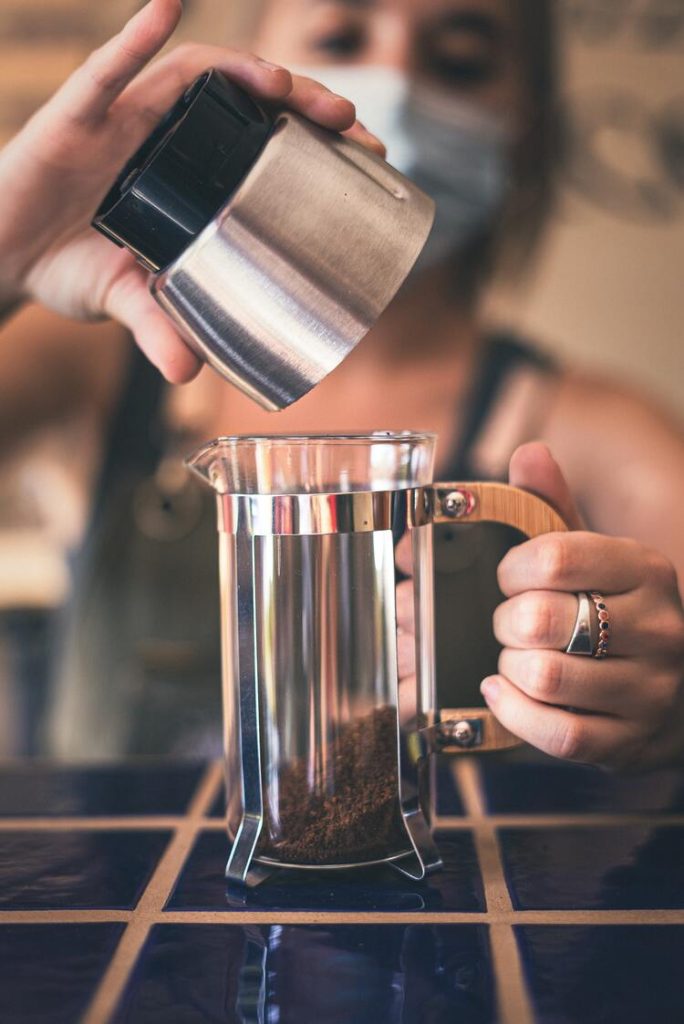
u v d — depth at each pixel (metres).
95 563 1.35
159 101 0.62
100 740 1.34
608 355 1.69
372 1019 0.38
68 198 0.65
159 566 1.34
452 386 1.48
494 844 0.59
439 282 1.45
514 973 0.42
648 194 1.66
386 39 1.38
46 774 0.76
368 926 0.47
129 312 0.67
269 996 0.40
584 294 1.68
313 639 0.50
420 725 0.52
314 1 1.39
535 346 1.60
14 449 1.48
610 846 0.58
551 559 0.54
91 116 0.60
